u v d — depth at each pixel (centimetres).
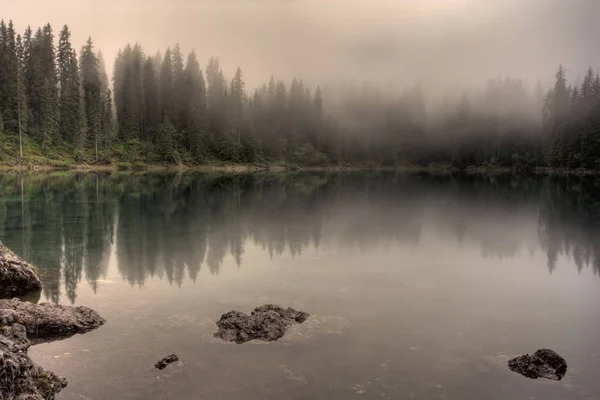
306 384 799
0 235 2272
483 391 796
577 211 3794
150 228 2570
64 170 8712
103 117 10512
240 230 2539
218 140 13288
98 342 971
